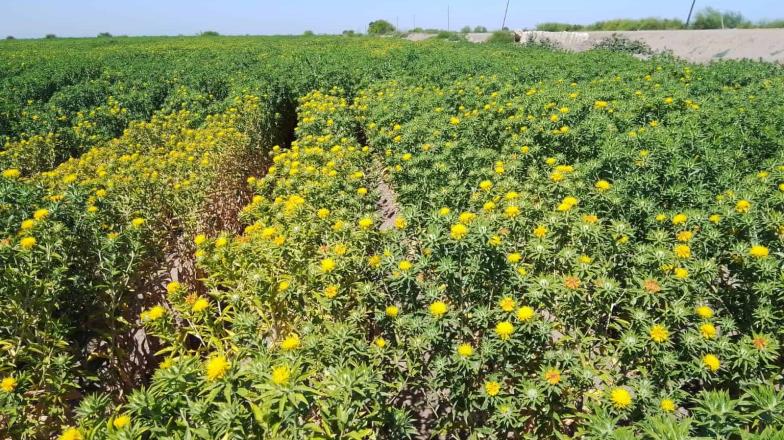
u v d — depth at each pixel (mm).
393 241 3686
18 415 2750
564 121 7051
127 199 4961
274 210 4902
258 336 2881
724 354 2605
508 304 2703
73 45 42281
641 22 40719
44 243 3564
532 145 6582
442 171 5648
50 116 11523
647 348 2572
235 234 6008
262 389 2004
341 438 2096
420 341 2756
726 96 9039
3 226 3857
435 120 7789
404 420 2605
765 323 2910
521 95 9609
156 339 4516
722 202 3930
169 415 2035
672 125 6801
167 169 6367
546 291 2832
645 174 4656
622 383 2686
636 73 11758
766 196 4000
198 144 7395
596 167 4984
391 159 6859
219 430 1924
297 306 3434
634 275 3055
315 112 9617
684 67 12883
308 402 1973
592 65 13945
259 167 9016
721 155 5445
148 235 4645
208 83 14031
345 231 3885
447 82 12797
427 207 5344
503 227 3820
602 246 3355
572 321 3014
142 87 14320
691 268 2947
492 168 5977
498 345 2598
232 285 3945
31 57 25016
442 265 2980
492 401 2510
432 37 50125
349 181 5691
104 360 4262
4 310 3252
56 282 3418
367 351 2686
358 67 15500
